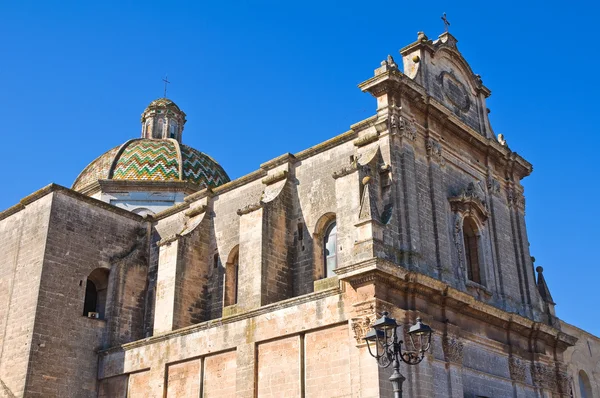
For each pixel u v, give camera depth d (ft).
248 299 109.29
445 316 100.01
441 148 116.67
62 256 126.21
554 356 123.13
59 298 123.34
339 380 92.32
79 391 120.98
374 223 96.02
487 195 126.62
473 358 104.53
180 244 124.57
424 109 114.52
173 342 115.44
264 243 111.04
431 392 91.91
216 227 129.90
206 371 109.60
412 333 72.02
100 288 133.18
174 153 172.24
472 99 134.21
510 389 110.93
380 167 105.40
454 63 132.05
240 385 103.09
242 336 105.60
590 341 149.79
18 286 126.00
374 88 110.22
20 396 114.32
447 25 133.28
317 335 96.94
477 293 112.88
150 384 116.16
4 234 136.26
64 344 121.49
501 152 130.82
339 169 113.80
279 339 101.40
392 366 88.43
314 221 114.42
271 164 122.83
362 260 91.61
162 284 123.44
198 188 164.96
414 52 124.06
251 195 126.31
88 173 174.81
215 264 127.34
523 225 132.67
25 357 116.98
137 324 131.44
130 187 162.40
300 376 96.68
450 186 116.98
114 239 135.95
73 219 130.11
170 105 193.26
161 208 160.35
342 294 94.89
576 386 140.67
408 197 104.12
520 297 124.47
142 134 192.03
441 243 107.96
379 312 89.81
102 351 125.08
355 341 90.43
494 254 122.31
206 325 111.14
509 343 113.80
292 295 112.98
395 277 92.68
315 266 111.96
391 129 107.55
